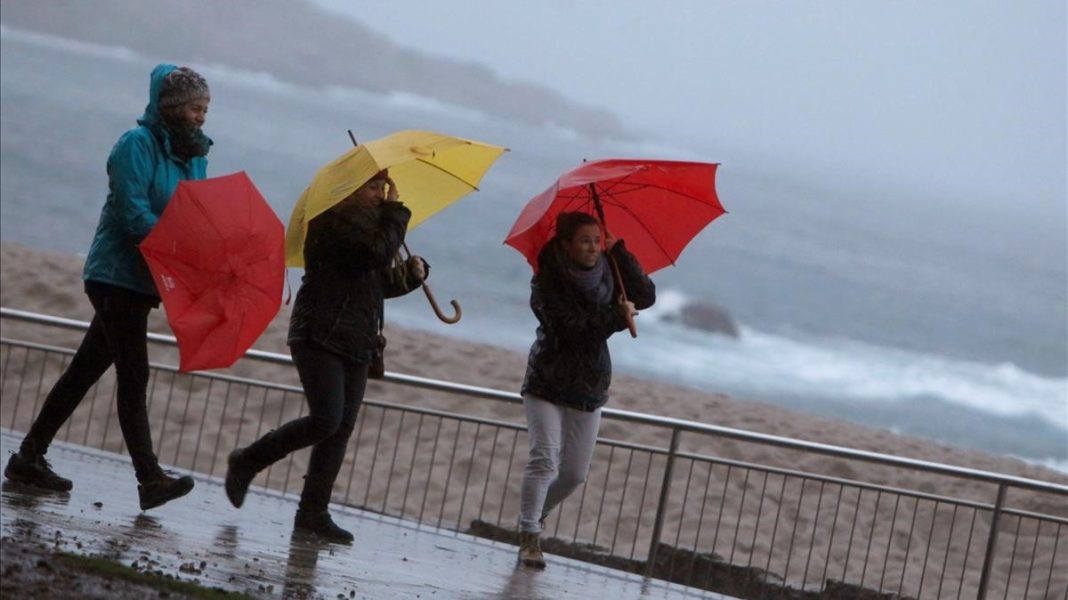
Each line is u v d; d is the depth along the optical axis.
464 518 36.19
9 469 20.38
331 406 20.00
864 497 40.47
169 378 45.53
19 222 101.38
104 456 27.05
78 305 56.72
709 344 98.62
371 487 37.44
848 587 26.58
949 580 33.47
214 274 18.20
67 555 15.03
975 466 51.59
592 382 21.28
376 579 18.06
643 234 22.27
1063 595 33.16
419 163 21.48
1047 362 122.00
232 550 18.30
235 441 41.25
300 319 20.03
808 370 95.44
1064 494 22.20
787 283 147.50
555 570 22.27
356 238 19.61
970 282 195.50
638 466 41.56
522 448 42.56
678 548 27.84
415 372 53.78
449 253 117.25
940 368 106.88
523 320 93.44
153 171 18.80
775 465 43.69
